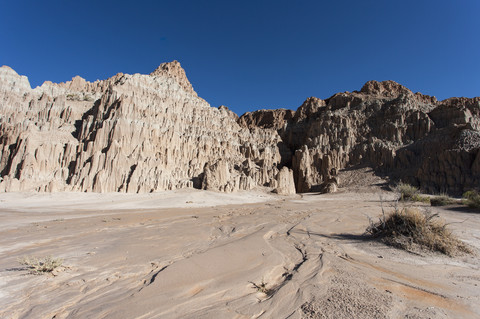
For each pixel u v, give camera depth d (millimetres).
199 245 11727
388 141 85188
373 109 103375
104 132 67625
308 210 27953
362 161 84438
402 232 11992
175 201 44875
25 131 66188
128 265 8805
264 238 12969
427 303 5816
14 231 16766
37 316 5445
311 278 7406
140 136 70062
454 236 11891
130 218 23516
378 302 5797
